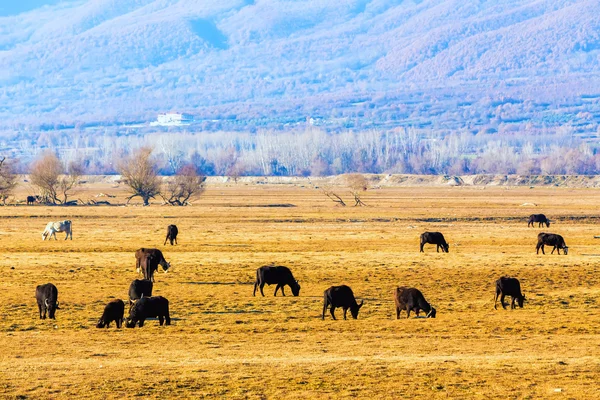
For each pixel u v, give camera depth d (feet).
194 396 308.60
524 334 441.27
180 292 596.70
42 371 343.67
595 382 326.44
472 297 585.22
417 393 312.09
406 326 463.01
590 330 451.94
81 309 518.78
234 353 385.29
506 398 304.91
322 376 336.70
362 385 323.16
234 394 310.65
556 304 554.05
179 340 418.72
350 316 500.74
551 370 346.54
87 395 307.99
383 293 597.93
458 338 427.33
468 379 331.77
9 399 301.43
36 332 441.27
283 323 474.49
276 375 338.34
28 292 584.40
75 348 395.55
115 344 406.82
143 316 459.73
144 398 305.73
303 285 638.94
